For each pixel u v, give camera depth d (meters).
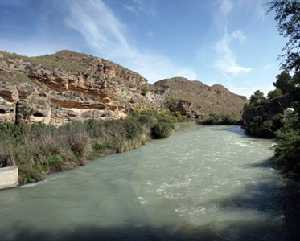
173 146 31.02
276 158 20.27
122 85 54.44
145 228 9.98
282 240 8.73
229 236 9.19
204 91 144.25
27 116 23.22
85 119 31.39
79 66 54.62
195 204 12.25
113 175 17.59
